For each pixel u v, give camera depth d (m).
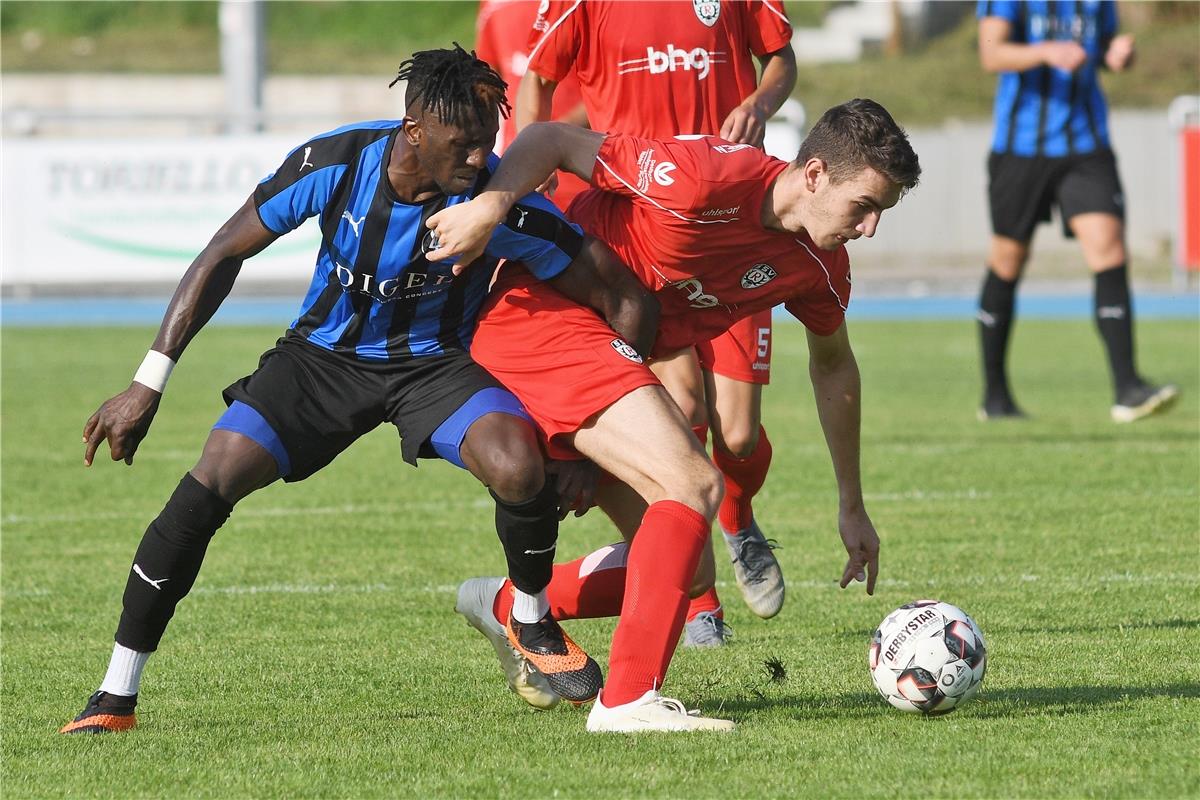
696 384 19.28
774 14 21.75
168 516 15.56
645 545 15.12
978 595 22.42
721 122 21.62
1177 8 131.88
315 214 15.48
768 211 15.88
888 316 77.88
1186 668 17.81
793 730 15.20
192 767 14.33
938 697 15.55
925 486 32.47
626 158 16.16
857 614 21.75
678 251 16.33
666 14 21.08
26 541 27.80
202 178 71.81
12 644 20.42
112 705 15.96
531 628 16.45
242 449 15.63
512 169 15.70
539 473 15.41
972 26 136.75
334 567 25.44
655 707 15.18
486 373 16.17
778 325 78.81
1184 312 77.94
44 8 146.00
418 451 16.11
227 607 22.50
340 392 16.12
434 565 25.58
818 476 34.50
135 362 57.94
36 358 59.22
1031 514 28.98
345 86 121.38
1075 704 16.11
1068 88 40.66
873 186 14.89
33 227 71.75
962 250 103.56
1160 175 101.62
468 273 16.19
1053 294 88.75
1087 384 52.06
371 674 18.64
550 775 13.76
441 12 145.88
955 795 12.94
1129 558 24.88
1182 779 13.24
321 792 13.45
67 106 120.75
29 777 14.12
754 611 20.97
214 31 145.62
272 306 81.81
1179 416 43.81
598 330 16.00
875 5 136.25
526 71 22.16
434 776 13.84
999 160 41.94
